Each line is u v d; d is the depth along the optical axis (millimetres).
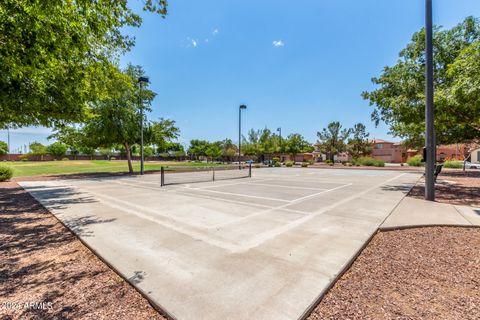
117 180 14617
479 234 4496
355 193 9414
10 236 4531
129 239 4191
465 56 7062
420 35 9828
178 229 4777
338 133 41656
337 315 2215
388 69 10906
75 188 10992
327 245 3857
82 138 18016
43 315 2201
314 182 13562
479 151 36344
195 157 68688
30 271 3102
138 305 2387
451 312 2230
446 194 8969
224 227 4910
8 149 65375
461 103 7426
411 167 31531
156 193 9492
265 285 2662
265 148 45062
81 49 5121
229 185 12195
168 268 3088
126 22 5484
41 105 7957
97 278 2920
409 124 11445
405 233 4617
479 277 2893
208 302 2348
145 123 19422
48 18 4191
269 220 5441
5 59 4367
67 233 4703
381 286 2717
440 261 3348
